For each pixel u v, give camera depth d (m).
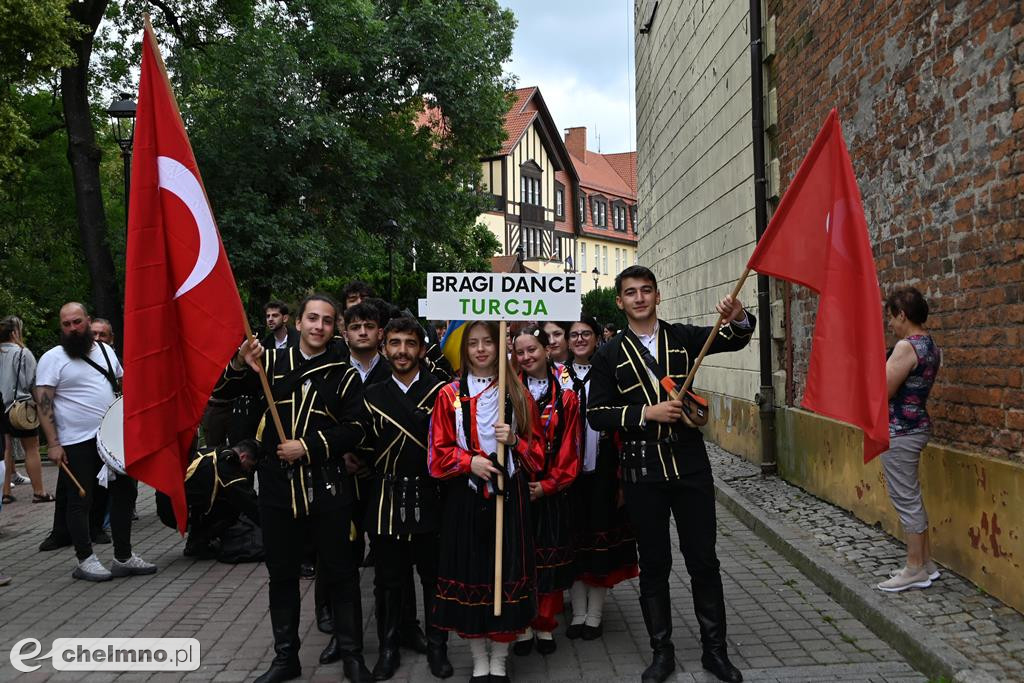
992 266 5.24
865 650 4.85
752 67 10.06
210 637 5.40
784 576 6.38
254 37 18.11
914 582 5.39
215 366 4.48
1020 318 4.95
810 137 8.64
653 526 4.54
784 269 4.55
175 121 4.52
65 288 20.48
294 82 18.38
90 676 4.76
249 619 5.75
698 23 13.65
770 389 9.98
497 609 4.32
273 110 18.06
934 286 6.01
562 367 5.68
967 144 5.52
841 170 4.48
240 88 17.77
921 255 6.20
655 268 19.25
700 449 4.57
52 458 6.71
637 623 5.54
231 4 19.56
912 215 6.34
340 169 19.91
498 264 6.47
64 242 20.50
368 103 20.00
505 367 4.63
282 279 18.36
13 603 6.14
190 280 4.49
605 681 4.53
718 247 12.44
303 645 5.27
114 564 6.84
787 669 4.57
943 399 5.87
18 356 9.98
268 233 18.09
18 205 20.25
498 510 4.41
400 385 4.89
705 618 4.52
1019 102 4.92
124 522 6.83
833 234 4.49
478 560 4.43
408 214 21.47
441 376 6.31
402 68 20.25
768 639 5.07
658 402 4.52
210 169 18.34
